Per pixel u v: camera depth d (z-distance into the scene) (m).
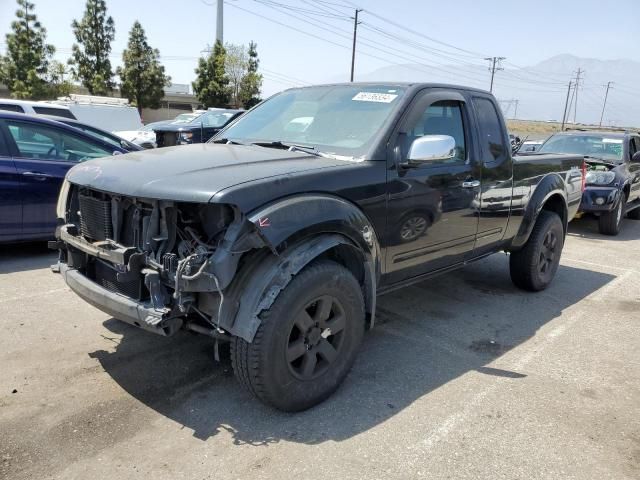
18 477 2.54
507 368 3.93
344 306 3.27
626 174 9.71
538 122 97.44
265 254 2.90
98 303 3.15
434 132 4.10
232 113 15.71
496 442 2.98
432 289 5.77
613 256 7.93
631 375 3.89
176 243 2.96
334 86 4.41
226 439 2.90
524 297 5.63
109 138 7.56
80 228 3.58
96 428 2.95
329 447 2.87
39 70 35.22
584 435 3.09
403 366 3.89
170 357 3.83
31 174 5.96
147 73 40.88
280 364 2.96
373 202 3.46
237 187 2.77
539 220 5.55
